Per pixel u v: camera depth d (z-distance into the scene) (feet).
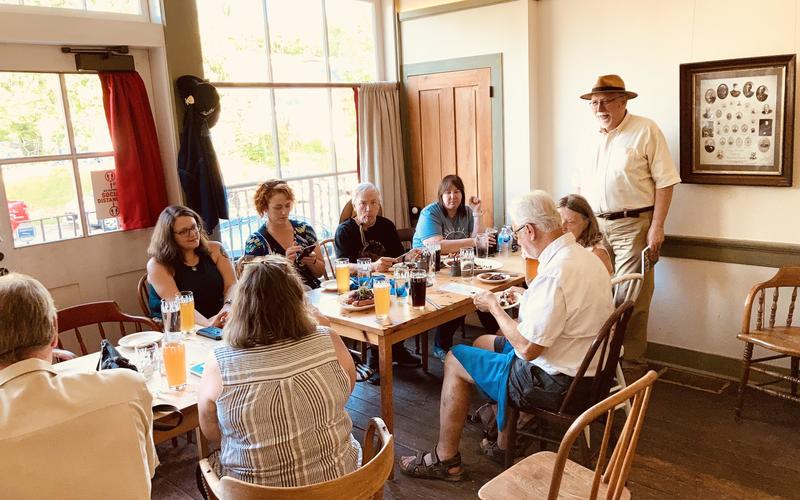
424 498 8.20
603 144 11.54
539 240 7.39
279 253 10.96
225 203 12.12
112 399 4.34
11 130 10.03
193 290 9.81
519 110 13.74
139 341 7.77
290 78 14.15
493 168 14.52
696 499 7.96
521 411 7.87
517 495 5.81
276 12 13.74
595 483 5.20
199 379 6.63
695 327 11.94
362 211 11.70
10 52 9.84
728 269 11.37
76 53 10.47
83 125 10.86
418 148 15.98
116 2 10.87
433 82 15.26
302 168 14.74
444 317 8.91
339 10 15.05
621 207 11.42
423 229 12.47
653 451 9.12
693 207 11.60
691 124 11.23
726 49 10.85
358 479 4.53
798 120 10.24
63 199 10.74
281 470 5.06
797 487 8.13
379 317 8.40
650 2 11.64
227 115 13.06
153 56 11.46
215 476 5.69
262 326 5.19
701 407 10.49
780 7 10.18
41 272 10.48
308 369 5.19
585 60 12.79
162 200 11.78
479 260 11.41
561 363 7.32
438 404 10.89
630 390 5.02
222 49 12.84
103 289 11.28
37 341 4.31
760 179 10.63
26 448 3.97
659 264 12.17
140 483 4.33
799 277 9.86
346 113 15.47
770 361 11.11
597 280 7.23
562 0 12.90
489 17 13.87
